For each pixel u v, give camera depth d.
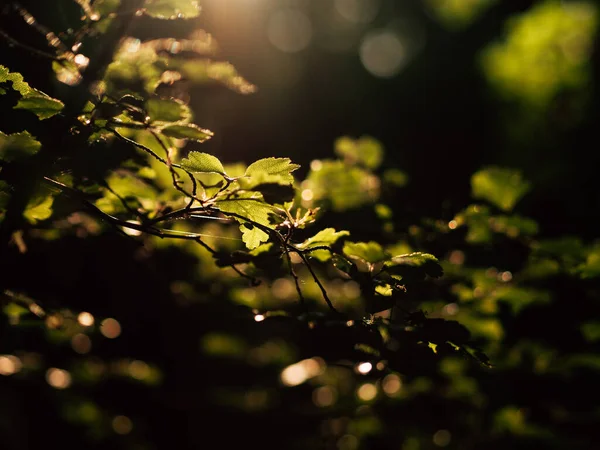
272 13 6.14
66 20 0.78
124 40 0.79
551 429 1.06
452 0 6.68
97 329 0.96
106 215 0.73
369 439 1.17
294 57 7.19
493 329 0.98
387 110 5.96
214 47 0.91
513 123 4.70
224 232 1.07
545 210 1.25
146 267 0.95
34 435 1.22
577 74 4.33
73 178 0.77
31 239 0.83
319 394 1.36
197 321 1.10
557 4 4.37
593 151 4.00
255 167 0.69
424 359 0.75
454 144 4.35
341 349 0.76
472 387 1.06
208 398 1.40
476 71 5.77
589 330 0.95
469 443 1.09
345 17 8.54
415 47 8.34
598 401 1.03
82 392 1.28
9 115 0.75
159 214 0.81
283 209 0.72
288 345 1.48
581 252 0.92
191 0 0.75
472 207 0.95
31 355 1.10
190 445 1.40
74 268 0.88
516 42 4.54
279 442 1.41
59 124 0.71
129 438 1.36
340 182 0.98
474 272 0.94
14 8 0.77
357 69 7.19
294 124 3.09
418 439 1.13
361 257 0.74
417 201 1.04
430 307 0.93
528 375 1.03
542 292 0.94
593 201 1.52
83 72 0.73
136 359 1.21
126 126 0.70
